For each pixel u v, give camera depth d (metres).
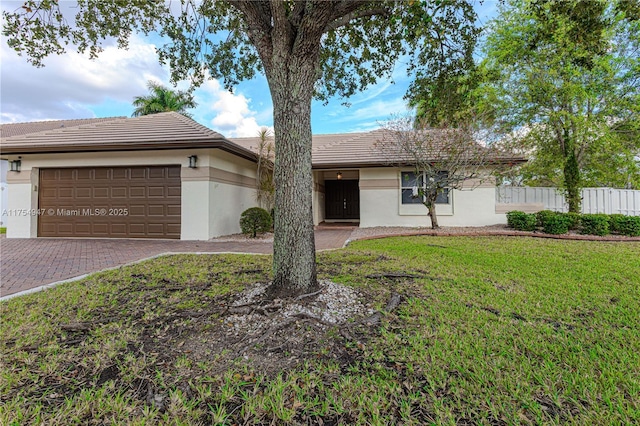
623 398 2.18
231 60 7.00
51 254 7.81
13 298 4.30
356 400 2.16
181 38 6.34
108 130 11.27
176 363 2.63
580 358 2.70
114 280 5.14
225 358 2.70
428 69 6.18
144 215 10.72
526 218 10.85
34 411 2.04
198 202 10.44
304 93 3.77
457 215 12.62
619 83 11.63
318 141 17.41
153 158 10.59
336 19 4.21
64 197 11.05
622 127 12.13
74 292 4.50
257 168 13.37
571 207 12.20
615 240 9.28
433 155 11.10
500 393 2.24
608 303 4.02
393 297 4.12
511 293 4.42
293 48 3.69
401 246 8.38
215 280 5.11
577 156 12.97
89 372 2.53
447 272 5.57
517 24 11.52
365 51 6.66
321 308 3.57
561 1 4.78
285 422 1.96
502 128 10.88
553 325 3.38
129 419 1.99
